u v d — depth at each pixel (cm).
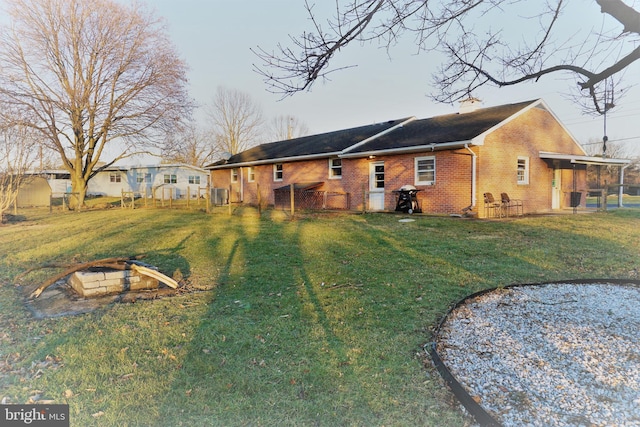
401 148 1366
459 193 1284
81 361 321
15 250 852
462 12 338
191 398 268
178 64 2192
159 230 1098
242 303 471
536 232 941
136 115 2144
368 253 743
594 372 294
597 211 1514
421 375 299
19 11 1831
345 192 1672
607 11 300
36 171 1845
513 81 381
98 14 1978
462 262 659
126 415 250
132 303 475
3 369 312
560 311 421
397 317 419
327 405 260
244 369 308
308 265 661
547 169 1572
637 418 239
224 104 4512
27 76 1905
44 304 476
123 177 3553
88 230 1139
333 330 384
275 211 1681
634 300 452
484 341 355
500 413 249
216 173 2600
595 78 336
